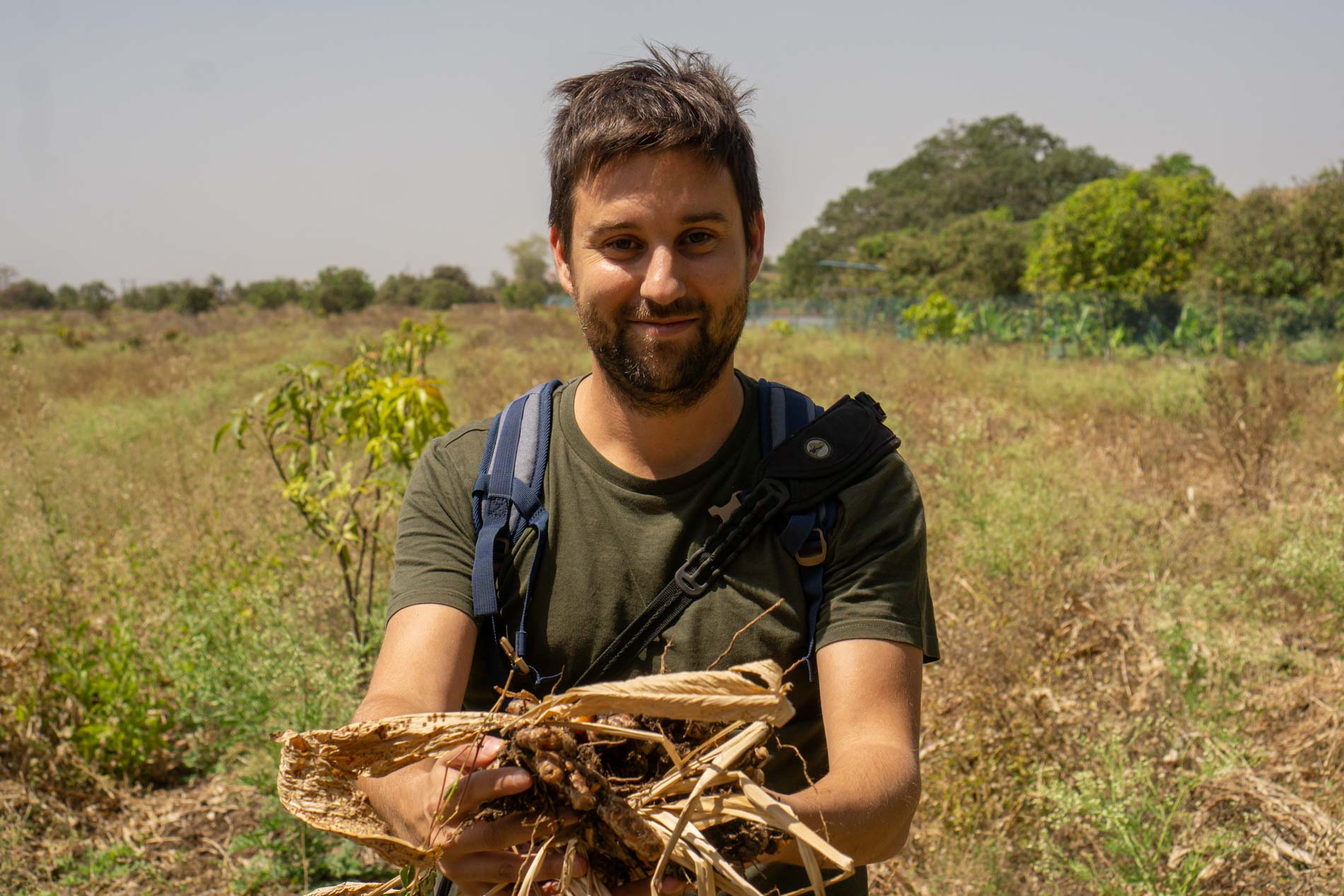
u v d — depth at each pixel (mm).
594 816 1027
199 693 3855
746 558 1271
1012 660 3877
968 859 2980
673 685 967
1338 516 5078
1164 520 5934
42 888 3189
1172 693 3664
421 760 1063
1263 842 2932
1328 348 16859
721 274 1245
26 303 54594
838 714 1198
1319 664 4012
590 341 1284
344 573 4207
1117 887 2754
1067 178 83500
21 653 3932
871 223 79875
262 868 3211
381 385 4035
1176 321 18422
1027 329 19250
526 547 1318
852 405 1348
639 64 1271
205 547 5289
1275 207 24031
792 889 1289
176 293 49406
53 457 7398
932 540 5176
